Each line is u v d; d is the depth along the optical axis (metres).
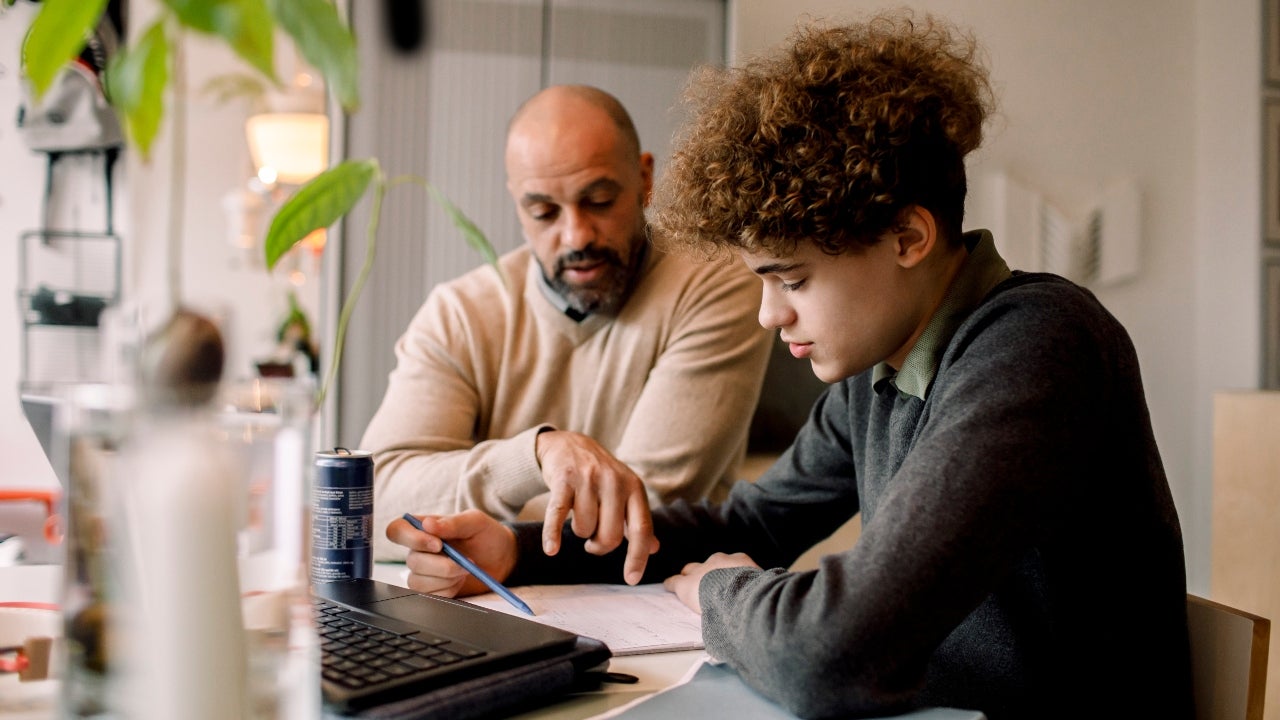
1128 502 0.85
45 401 0.54
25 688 0.55
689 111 0.99
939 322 0.90
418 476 1.46
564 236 1.55
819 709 0.67
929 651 0.70
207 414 0.47
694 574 1.02
